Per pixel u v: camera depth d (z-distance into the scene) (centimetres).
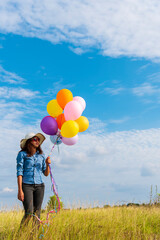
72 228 561
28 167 495
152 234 616
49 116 552
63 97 554
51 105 572
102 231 565
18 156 496
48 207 659
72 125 516
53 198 709
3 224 563
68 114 532
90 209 754
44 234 495
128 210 777
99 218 642
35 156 506
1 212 652
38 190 499
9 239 470
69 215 655
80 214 680
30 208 480
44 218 565
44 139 523
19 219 618
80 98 590
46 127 535
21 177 486
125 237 570
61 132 528
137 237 575
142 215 742
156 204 871
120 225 626
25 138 505
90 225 593
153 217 738
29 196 484
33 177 493
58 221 586
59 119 552
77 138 554
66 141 545
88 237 534
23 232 466
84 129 561
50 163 527
